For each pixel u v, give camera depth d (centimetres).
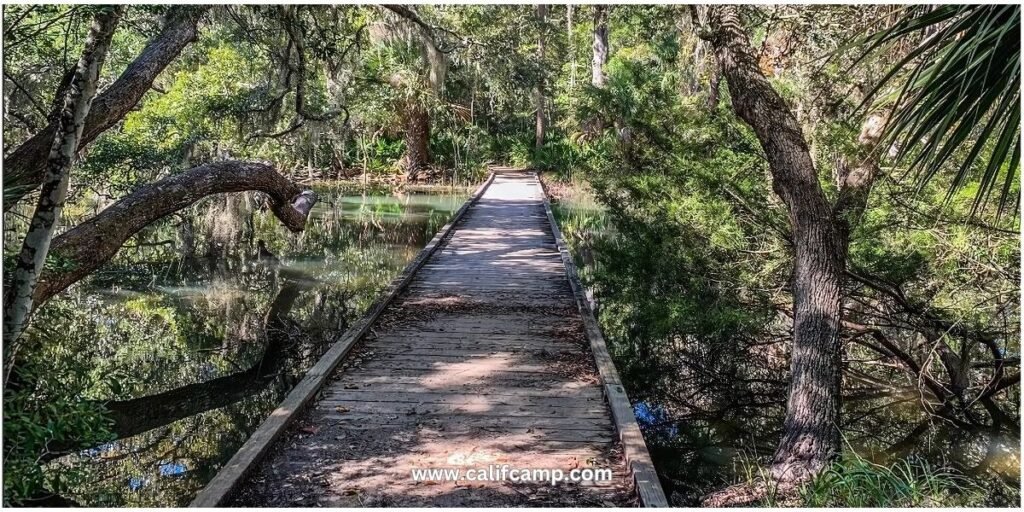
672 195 654
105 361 644
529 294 756
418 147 2445
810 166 401
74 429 314
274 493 314
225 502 299
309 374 455
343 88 1286
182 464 454
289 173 1848
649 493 304
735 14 421
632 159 735
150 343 714
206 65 1173
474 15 1477
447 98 2338
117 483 422
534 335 589
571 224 1570
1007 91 175
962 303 527
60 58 630
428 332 595
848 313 625
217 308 842
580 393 451
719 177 628
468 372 490
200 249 1115
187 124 1036
